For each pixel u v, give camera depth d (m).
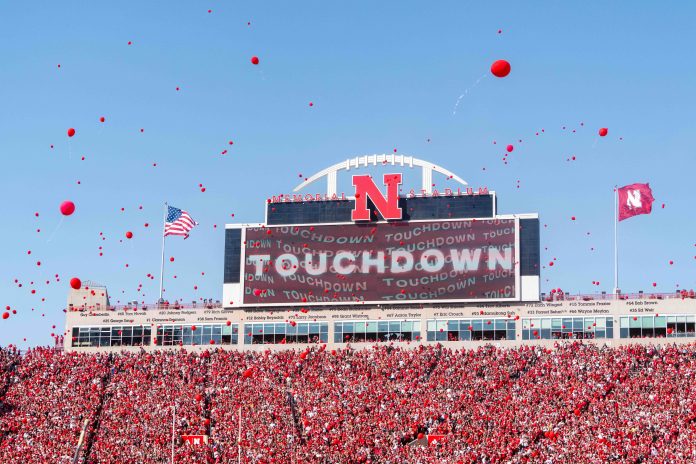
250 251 133.62
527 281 127.81
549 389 115.31
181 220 129.88
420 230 130.75
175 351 131.50
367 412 116.38
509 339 127.38
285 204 134.12
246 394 122.12
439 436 110.75
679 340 123.12
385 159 131.62
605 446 103.56
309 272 132.00
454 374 120.88
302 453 110.50
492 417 112.38
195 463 111.19
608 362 118.88
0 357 129.75
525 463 102.94
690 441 102.94
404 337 129.50
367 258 131.25
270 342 132.12
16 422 120.00
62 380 127.12
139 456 113.50
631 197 128.00
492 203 129.75
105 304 141.00
